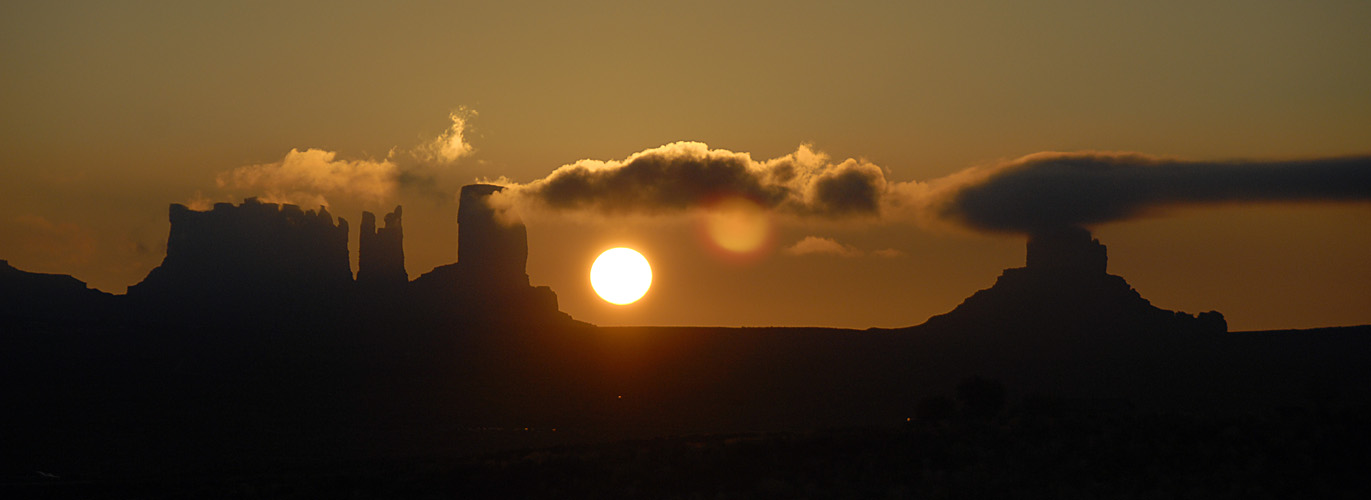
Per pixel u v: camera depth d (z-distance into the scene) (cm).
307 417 17325
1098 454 6169
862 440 6775
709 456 6650
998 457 6309
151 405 17312
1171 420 6600
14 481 8194
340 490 6650
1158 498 5306
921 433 6925
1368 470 5706
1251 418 6575
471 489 6488
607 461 6850
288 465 9356
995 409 11219
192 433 15575
